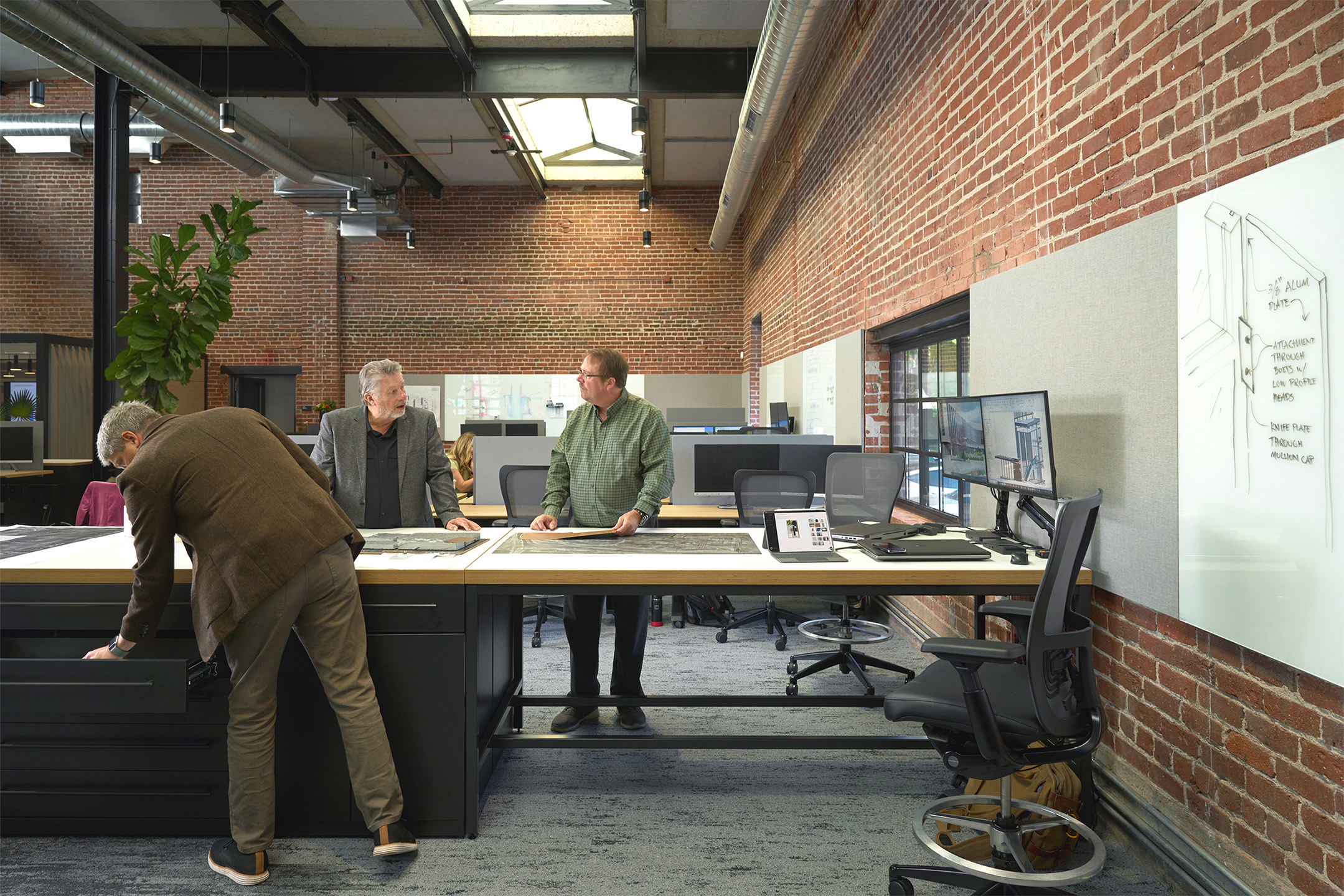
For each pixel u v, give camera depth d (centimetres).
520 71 657
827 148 600
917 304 401
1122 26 221
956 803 210
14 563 222
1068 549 178
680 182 1080
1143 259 209
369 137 840
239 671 200
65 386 789
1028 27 279
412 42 640
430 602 221
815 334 648
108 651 199
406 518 308
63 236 984
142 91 570
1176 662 202
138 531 186
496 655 267
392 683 222
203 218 468
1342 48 147
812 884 202
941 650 174
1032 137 275
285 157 792
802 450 501
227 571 191
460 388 1084
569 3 597
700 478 498
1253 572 170
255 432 207
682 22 606
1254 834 175
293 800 223
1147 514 210
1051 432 228
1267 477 165
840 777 268
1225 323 177
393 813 210
